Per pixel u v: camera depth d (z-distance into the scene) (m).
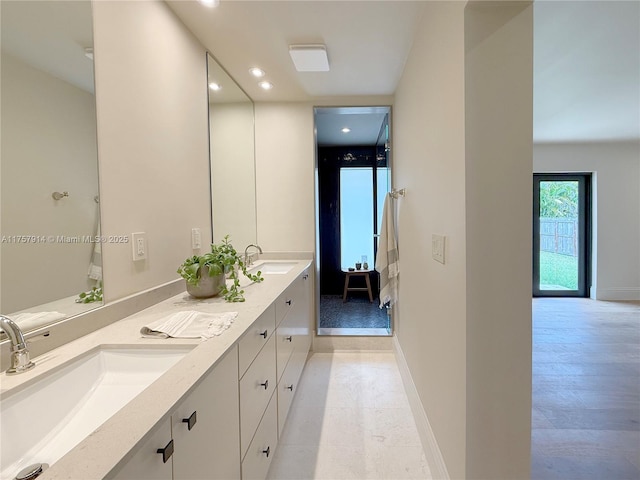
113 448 0.52
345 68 2.21
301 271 2.29
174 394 0.68
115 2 1.21
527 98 1.03
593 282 4.62
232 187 2.39
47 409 0.76
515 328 1.06
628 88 2.48
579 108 2.94
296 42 1.88
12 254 0.85
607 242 4.54
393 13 1.61
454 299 1.18
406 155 2.16
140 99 1.34
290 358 1.92
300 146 2.86
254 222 2.87
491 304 1.05
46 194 0.94
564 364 2.62
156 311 1.29
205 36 1.80
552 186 4.70
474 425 1.07
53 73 0.96
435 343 1.47
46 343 0.90
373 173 4.71
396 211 2.65
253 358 1.20
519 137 1.03
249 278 1.85
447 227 1.25
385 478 1.48
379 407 2.04
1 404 0.67
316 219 2.94
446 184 1.25
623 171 4.47
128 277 1.27
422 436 1.70
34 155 0.90
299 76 2.33
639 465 1.54
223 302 1.42
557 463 1.56
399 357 2.56
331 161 4.75
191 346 0.95
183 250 1.68
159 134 1.47
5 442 0.67
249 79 2.38
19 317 0.86
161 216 1.49
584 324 3.60
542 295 4.75
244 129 2.65
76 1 1.04
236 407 1.03
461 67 1.05
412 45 1.90
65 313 0.99
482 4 1.00
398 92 2.48
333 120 3.51
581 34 1.75
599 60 2.04
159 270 1.47
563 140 4.27
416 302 1.89
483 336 1.06
